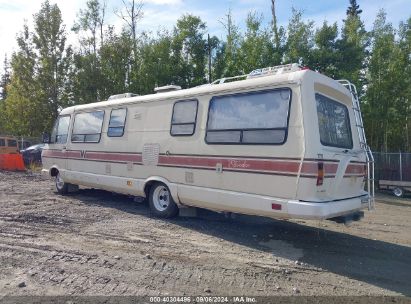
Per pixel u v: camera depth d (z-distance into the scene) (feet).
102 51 71.15
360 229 26.45
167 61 67.92
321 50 58.90
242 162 21.12
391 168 50.26
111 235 22.08
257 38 61.21
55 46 80.38
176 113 25.29
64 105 79.97
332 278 16.69
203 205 23.54
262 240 22.27
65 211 28.48
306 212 18.20
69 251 18.98
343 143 22.24
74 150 34.17
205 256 18.95
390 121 66.59
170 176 25.44
